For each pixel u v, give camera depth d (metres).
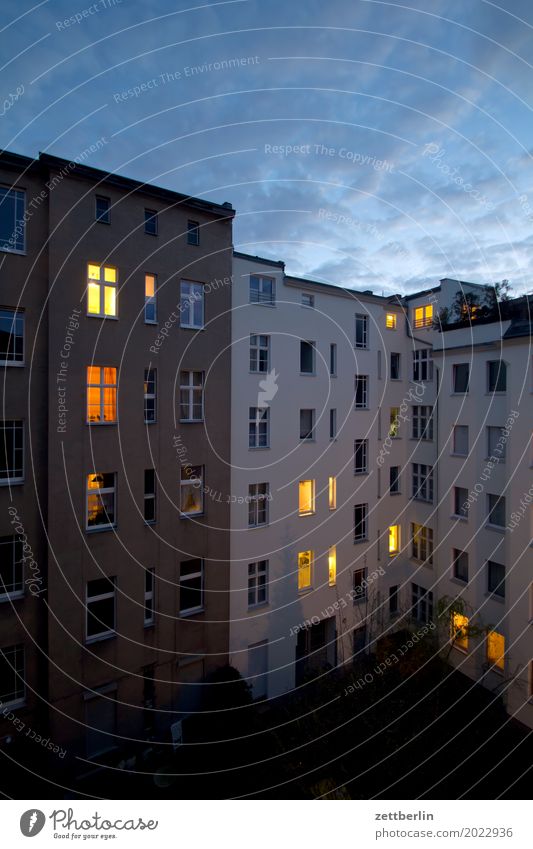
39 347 17.52
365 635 27.08
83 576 18.19
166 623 20.28
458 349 25.39
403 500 29.16
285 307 24.16
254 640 23.20
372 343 27.80
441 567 26.34
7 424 17.17
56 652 17.61
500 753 18.28
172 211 20.14
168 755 19.14
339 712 18.31
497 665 22.27
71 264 17.72
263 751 18.64
